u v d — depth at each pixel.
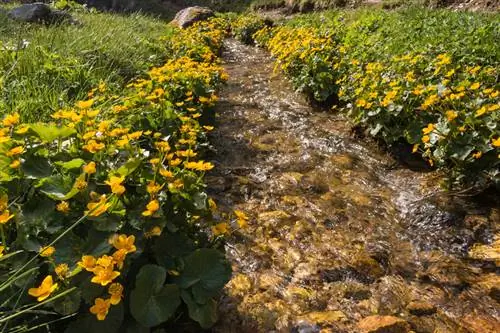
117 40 7.12
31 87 4.21
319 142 4.93
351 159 4.48
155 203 1.82
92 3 22.08
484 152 3.35
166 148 2.47
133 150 2.46
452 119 3.49
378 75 5.29
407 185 3.89
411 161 4.32
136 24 11.14
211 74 6.35
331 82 6.30
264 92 7.14
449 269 2.74
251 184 3.96
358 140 4.96
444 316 2.36
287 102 6.53
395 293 2.55
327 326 2.26
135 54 6.96
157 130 3.96
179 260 2.01
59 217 1.88
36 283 1.77
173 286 1.87
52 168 2.08
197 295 1.97
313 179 4.05
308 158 4.52
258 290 2.54
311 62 6.66
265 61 10.21
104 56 6.18
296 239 3.11
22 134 2.17
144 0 23.59
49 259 1.67
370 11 11.24
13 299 1.70
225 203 3.62
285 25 13.40
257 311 2.36
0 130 2.16
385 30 8.27
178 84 5.08
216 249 2.17
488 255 2.85
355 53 6.96
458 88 3.94
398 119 4.51
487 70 4.67
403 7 11.49
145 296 1.80
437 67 5.04
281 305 2.42
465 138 3.47
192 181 2.21
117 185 1.79
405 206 3.53
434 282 2.64
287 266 2.80
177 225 2.17
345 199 3.69
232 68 9.47
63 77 4.96
